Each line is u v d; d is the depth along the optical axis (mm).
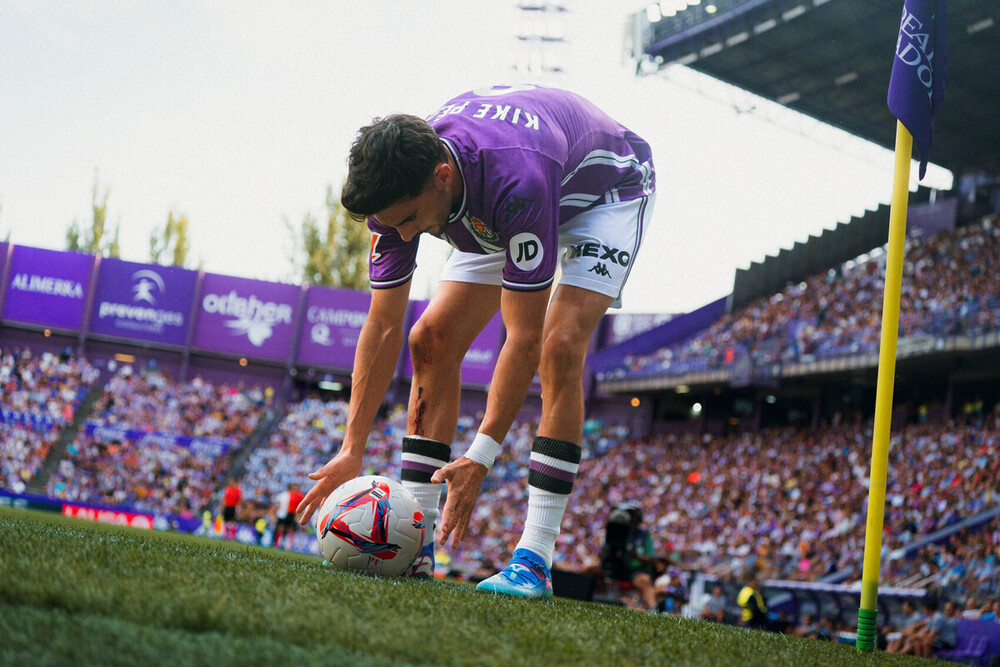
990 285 23812
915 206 30438
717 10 23875
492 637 2061
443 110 3562
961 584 17766
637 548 9906
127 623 1708
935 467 23312
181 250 55062
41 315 36844
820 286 30875
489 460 3350
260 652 1580
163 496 32312
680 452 32000
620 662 1990
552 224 3328
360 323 37281
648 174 4156
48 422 34719
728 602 15016
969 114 26094
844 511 23750
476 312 4070
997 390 25469
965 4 20344
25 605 1784
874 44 23203
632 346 35406
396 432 35531
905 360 25156
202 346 37125
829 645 3520
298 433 35594
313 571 3184
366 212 3211
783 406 32312
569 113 3729
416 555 3689
